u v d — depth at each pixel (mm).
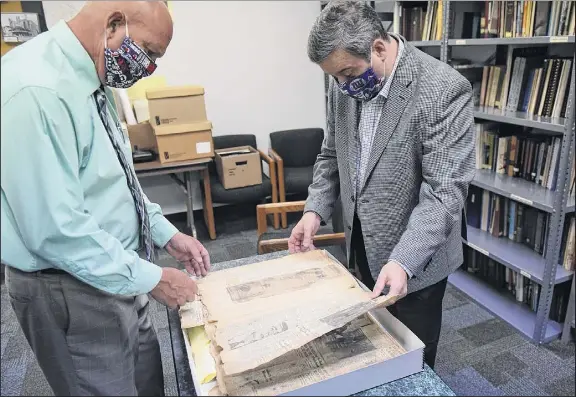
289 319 802
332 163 1356
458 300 2355
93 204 802
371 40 979
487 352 1920
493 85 2328
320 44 969
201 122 2498
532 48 2201
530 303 2232
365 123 1170
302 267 1029
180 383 755
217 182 2607
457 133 1031
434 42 2312
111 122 869
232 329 782
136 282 770
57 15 810
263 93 3555
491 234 2430
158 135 2424
